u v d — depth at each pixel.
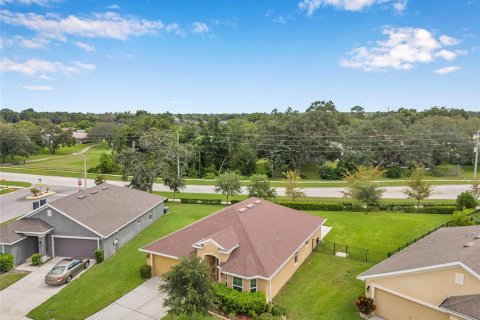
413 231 33.78
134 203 34.72
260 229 24.47
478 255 16.59
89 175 68.38
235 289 20.23
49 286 22.30
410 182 42.53
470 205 39.12
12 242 24.83
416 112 120.06
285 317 18.78
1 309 19.55
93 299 20.64
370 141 71.50
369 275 19.06
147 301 20.47
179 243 23.55
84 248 26.86
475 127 82.75
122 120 147.62
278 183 62.50
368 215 39.84
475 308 14.70
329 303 20.48
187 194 52.84
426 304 17.06
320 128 71.25
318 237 30.56
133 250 28.45
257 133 77.00
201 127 81.31
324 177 69.38
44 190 53.41
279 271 21.64
